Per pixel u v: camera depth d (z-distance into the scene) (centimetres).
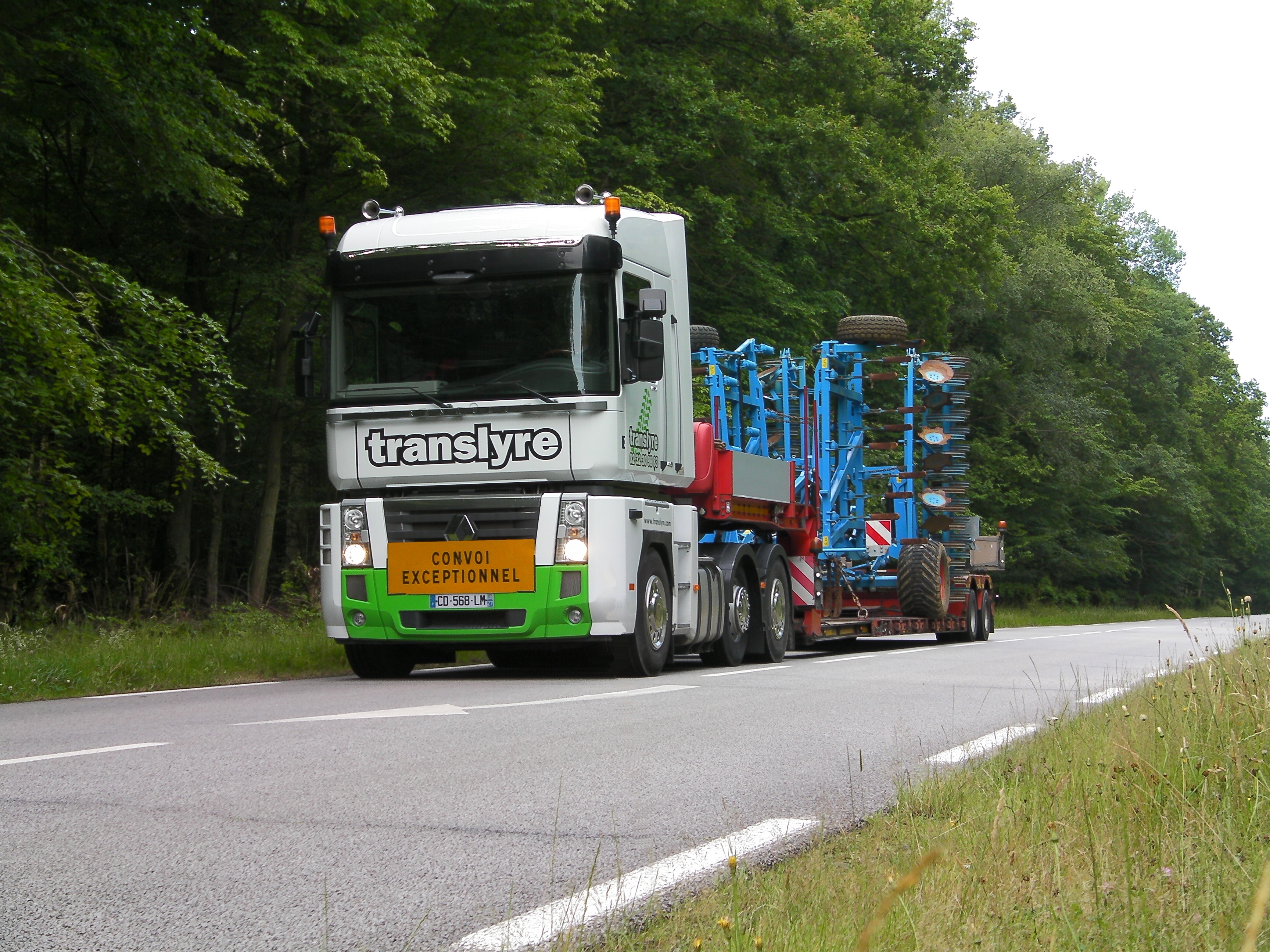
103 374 1477
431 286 1261
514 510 1224
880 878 414
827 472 2012
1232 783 523
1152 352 6116
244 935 379
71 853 477
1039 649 1886
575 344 1230
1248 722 636
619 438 1231
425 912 403
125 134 1644
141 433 2147
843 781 650
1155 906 361
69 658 1254
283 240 2153
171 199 1902
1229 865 402
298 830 518
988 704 1009
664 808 571
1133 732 663
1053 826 458
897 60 3759
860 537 2106
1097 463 4741
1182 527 5997
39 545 1720
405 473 1252
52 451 1655
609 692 1084
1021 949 337
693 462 1405
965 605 2169
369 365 1266
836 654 1841
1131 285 6325
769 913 374
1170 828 456
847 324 2102
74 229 2136
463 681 1253
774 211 3044
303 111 1994
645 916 390
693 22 3055
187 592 2227
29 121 1856
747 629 1545
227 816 543
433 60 2120
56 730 836
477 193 2166
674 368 1369
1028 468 4566
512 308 1245
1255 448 7581
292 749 731
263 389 2222
